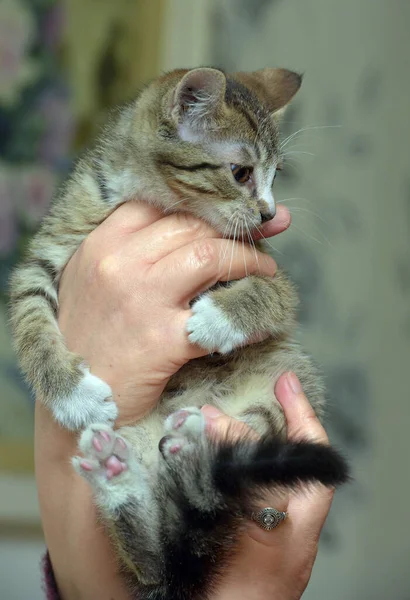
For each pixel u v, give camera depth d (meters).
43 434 0.56
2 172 0.79
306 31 0.85
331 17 0.85
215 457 0.50
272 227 0.59
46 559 0.57
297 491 0.49
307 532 0.52
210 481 0.50
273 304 0.58
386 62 0.86
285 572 0.51
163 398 0.57
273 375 0.59
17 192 0.79
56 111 0.80
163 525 0.52
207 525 0.51
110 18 0.80
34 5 0.79
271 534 0.51
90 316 0.55
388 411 0.86
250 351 0.59
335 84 0.85
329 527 0.86
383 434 0.86
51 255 0.59
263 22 0.84
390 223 0.86
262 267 0.58
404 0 0.86
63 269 0.59
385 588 0.86
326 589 0.85
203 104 0.58
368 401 0.86
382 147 0.86
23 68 0.79
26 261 0.60
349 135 0.86
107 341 0.54
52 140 0.80
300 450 0.49
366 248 0.86
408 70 0.86
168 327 0.54
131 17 0.81
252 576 0.51
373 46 0.86
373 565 0.86
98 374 0.54
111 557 0.53
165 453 0.52
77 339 0.55
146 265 0.54
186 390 0.58
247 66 0.84
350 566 0.86
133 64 0.81
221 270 0.55
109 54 0.81
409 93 0.86
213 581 0.51
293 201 0.85
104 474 0.52
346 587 0.85
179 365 0.54
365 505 0.86
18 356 0.58
